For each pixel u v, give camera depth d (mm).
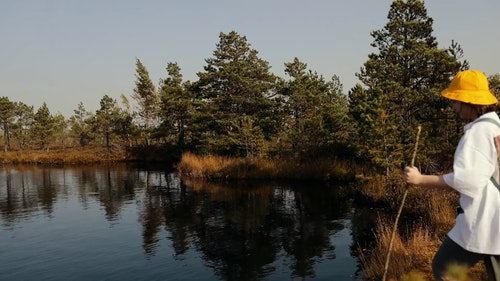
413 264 7008
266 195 19953
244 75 32000
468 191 2100
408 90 17406
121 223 15305
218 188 22812
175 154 41281
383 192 16156
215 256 10945
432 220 10688
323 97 27641
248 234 13062
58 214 17328
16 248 12375
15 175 33688
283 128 30125
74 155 48062
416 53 18188
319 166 24359
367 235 12039
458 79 2303
